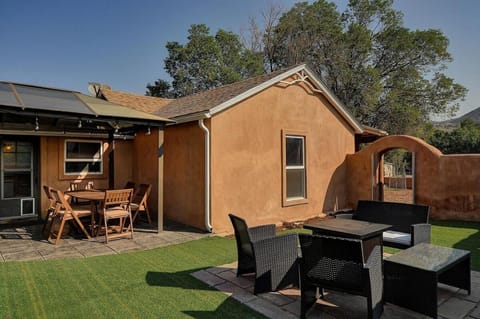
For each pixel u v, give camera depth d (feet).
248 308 12.03
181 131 28.19
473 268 16.47
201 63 87.04
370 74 70.69
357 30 74.79
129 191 22.58
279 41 85.92
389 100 72.54
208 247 20.57
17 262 17.06
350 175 36.35
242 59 89.86
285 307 12.19
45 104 20.30
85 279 14.74
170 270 16.14
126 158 35.73
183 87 88.33
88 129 30.66
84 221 26.66
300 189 31.58
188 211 27.17
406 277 11.74
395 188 61.05
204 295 13.15
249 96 26.89
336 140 35.17
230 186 25.93
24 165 29.55
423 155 32.30
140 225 27.35
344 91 73.31
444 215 31.17
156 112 36.60
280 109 29.50
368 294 10.34
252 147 27.35
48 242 21.63
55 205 22.99
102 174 33.73
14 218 28.78
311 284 11.42
